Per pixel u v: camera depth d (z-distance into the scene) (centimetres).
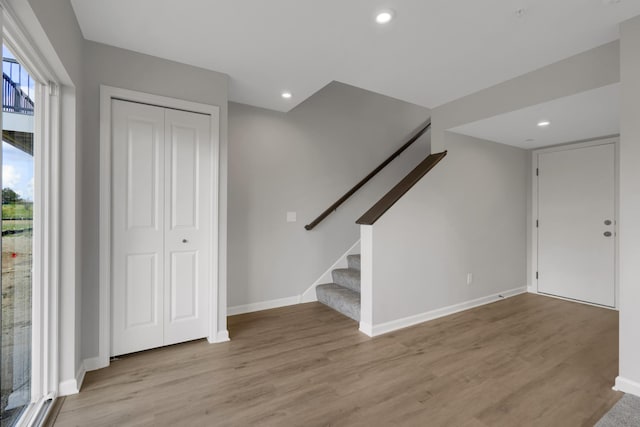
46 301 175
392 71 254
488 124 310
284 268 360
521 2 170
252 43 213
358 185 399
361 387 195
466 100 308
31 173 168
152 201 235
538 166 424
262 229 346
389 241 290
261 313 334
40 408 167
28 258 167
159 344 239
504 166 399
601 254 366
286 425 160
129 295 228
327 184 390
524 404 179
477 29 196
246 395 186
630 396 186
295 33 202
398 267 296
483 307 362
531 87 255
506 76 264
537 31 198
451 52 224
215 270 257
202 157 252
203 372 211
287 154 360
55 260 178
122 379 201
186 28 197
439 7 174
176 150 242
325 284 386
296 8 176
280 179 356
